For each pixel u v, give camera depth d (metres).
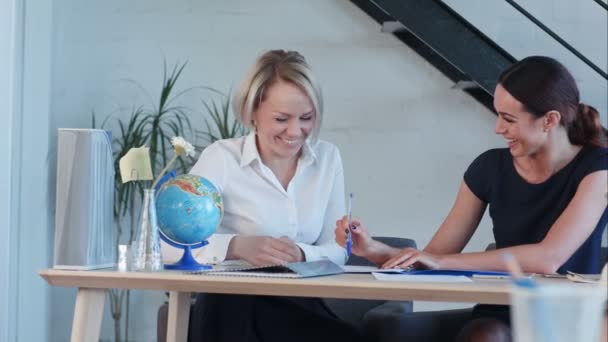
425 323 2.22
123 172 2.00
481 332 1.89
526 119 2.10
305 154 2.35
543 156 2.15
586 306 0.90
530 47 4.19
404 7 3.83
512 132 2.12
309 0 4.21
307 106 2.21
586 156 2.12
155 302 4.23
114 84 4.23
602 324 1.36
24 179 3.65
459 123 4.18
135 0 4.23
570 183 2.13
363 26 4.21
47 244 3.78
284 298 2.15
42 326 3.74
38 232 3.69
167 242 2.04
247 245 2.09
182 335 2.31
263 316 2.12
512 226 2.21
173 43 4.23
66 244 1.82
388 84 4.20
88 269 1.82
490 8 4.21
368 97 4.20
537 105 2.08
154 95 4.23
